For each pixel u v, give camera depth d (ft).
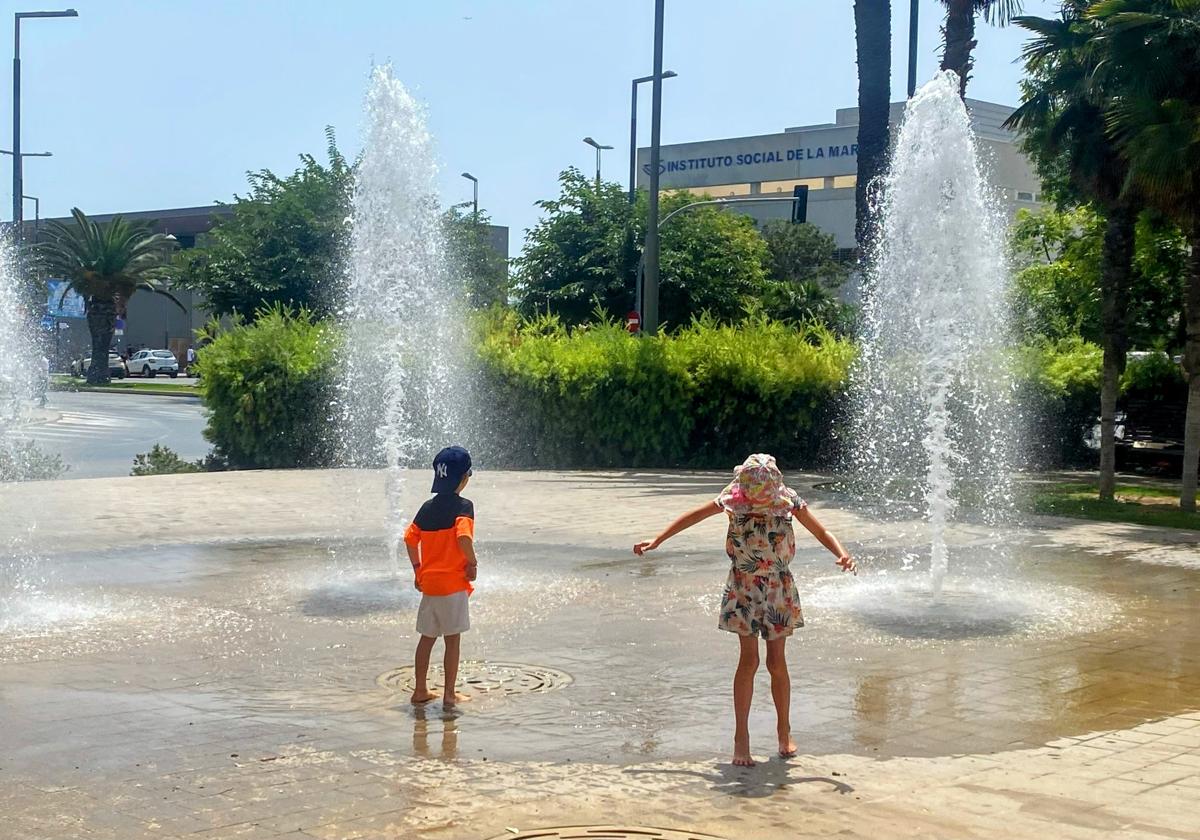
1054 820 16.51
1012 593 35.63
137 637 28.76
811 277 196.54
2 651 27.22
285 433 76.38
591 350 78.89
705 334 80.94
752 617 19.27
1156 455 79.20
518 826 16.26
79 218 207.62
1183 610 33.40
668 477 71.36
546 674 25.36
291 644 28.14
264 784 18.04
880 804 17.19
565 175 136.98
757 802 17.30
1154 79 52.34
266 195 160.86
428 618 22.77
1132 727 21.80
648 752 19.89
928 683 24.93
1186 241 75.31
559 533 47.55
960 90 68.08
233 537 45.91
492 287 158.92
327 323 80.89
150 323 288.92
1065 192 81.92
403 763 19.17
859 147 74.08
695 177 253.44
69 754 19.52
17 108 106.01
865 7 72.79
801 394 79.05
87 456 89.15
